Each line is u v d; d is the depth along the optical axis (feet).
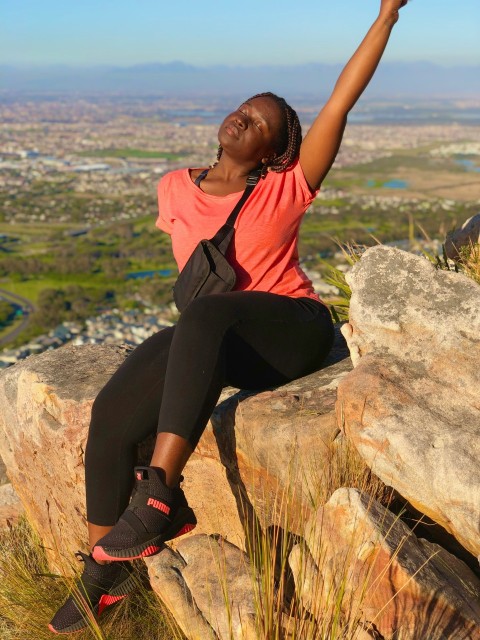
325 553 6.23
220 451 8.00
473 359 6.81
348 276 7.71
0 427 10.80
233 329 7.30
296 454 7.18
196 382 6.81
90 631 7.89
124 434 7.34
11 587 9.40
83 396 8.98
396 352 7.12
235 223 7.86
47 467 9.45
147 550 6.61
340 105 7.64
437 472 6.03
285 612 6.30
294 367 7.96
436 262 11.55
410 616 5.67
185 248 8.18
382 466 6.39
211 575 7.02
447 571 6.12
